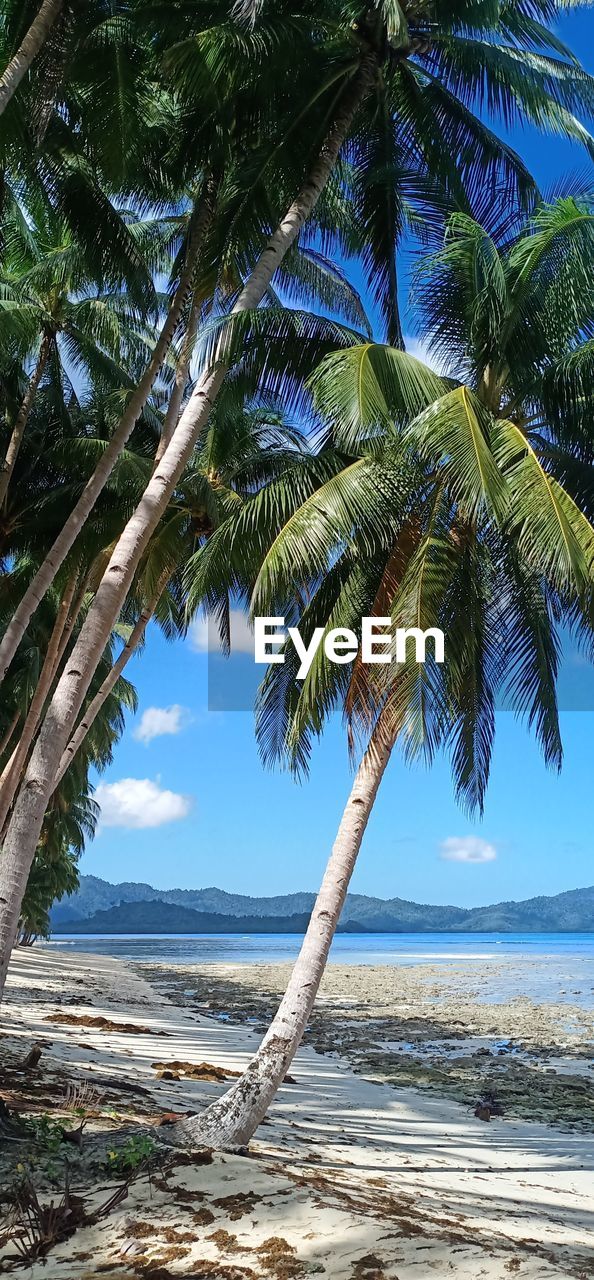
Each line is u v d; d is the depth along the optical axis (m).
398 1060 19.08
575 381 10.48
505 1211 7.62
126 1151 6.99
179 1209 6.08
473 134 14.98
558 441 11.00
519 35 14.42
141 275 15.94
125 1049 15.30
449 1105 14.05
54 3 11.01
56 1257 5.45
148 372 13.31
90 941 150.25
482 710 12.50
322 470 10.68
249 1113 8.02
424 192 13.30
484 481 8.45
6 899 8.98
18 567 24.50
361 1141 10.34
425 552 9.81
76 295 20.52
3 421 21.25
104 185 15.01
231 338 10.38
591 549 9.17
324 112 12.81
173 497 18.97
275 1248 5.46
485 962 68.69
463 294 10.72
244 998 33.78
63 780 33.88
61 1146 7.28
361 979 46.56
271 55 12.03
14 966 36.62
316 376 9.39
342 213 15.92
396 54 13.21
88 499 12.90
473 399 9.21
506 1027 25.81
